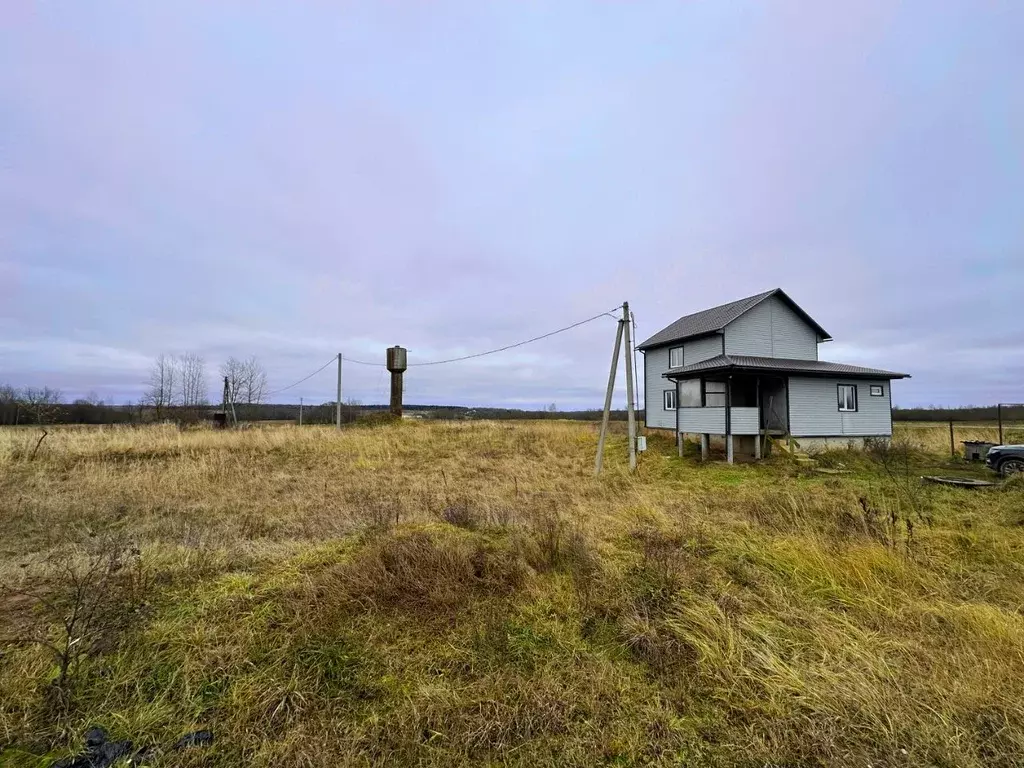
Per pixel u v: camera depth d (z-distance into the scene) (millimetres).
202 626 3412
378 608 3775
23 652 3000
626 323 12781
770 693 2834
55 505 7402
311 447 15266
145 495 8320
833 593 4289
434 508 7406
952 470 12492
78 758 2244
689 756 2373
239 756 2316
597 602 4020
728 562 4992
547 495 8945
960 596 4238
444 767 2285
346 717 2621
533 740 2473
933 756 2324
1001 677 2902
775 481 11172
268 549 5188
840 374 16109
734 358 16641
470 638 3439
